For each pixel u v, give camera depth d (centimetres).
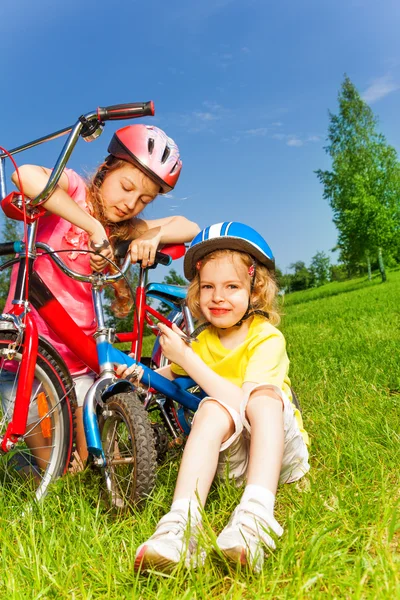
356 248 4188
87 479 235
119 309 284
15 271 267
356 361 455
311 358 518
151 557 157
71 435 245
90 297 283
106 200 275
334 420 300
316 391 376
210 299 235
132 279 278
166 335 225
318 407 334
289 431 210
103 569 169
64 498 220
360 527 182
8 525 200
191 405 251
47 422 242
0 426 236
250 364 220
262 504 175
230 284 233
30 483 238
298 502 205
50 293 243
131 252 251
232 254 233
